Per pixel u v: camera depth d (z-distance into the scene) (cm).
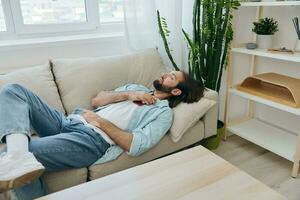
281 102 184
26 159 104
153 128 150
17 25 199
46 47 197
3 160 101
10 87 133
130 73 191
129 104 162
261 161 203
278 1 179
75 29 222
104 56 207
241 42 228
